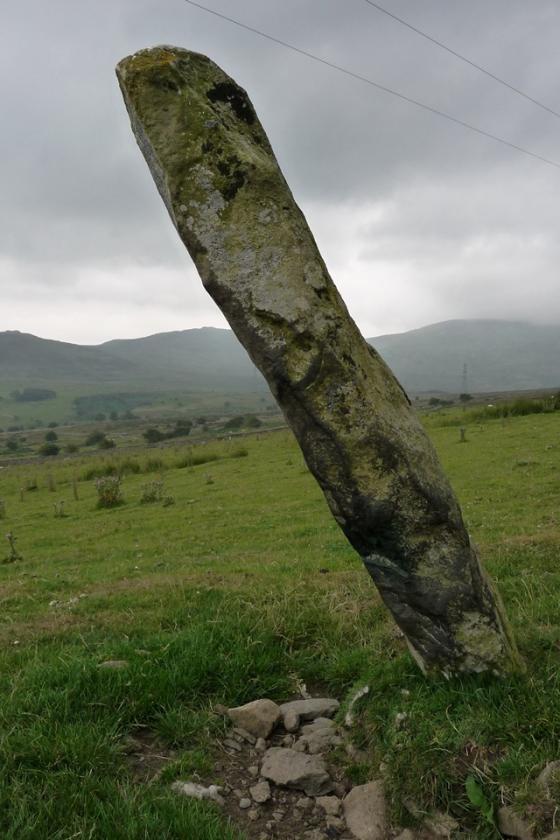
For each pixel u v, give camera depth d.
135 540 18.78
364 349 4.93
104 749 4.77
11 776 4.39
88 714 5.19
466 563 4.88
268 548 14.48
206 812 4.36
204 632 6.53
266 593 7.98
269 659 6.23
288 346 4.51
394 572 4.90
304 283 4.55
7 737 4.73
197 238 4.54
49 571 14.53
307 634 6.77
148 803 4.33
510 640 5.19
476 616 4.91
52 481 38.09
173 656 6.08
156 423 175.88
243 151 4.56
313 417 4.56
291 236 4.58
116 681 5.53
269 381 4.63
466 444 30.27
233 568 11.03
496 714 4.61
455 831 4.16
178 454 45.28
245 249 4.52
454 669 5.01
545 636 5.62
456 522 4.86
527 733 4.41
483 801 4.12
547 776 4.06
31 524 25.56
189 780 4.71
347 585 8.12
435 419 43.28
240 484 28.33
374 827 4.35
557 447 26.23
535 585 7.55
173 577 10.29
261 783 4.76
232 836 4.14
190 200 4.53
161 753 5.02
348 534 4.85
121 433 132.75
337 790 4.77
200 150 4.50
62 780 4.40
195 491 28.08
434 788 4.30
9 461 80.19
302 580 8.65
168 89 4.54
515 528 12.56
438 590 4.86
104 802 4.30
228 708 5.57
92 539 20.09
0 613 9.62
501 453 26.45
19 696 5.34
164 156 4.53
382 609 7.13
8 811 4.11
